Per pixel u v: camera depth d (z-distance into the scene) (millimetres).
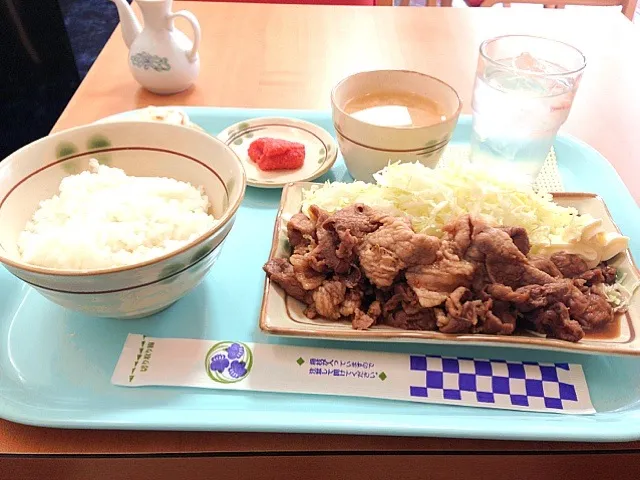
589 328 289
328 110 488
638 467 259
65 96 841
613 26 636
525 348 286
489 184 344
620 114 491
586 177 418
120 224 296
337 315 295
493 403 267
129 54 493
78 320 304
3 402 255
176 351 286
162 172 339
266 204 395
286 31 614
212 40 593
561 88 385
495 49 437
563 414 263
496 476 263
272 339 296
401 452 251
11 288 321
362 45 592
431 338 277
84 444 248
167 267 253
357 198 344
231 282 331
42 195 313
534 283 291
